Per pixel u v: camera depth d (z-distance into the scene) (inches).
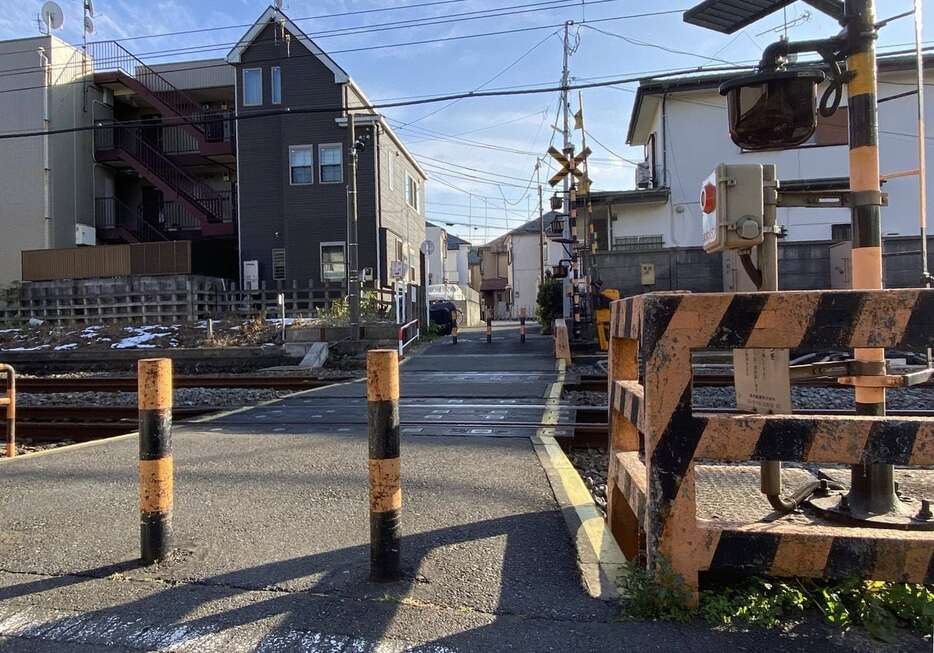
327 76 957.8
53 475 217.6
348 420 330.6
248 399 440.5
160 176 1067.9
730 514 142.0
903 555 106.7
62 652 107.0
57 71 1026.1
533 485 195.3
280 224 972.6
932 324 107.3
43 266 924.6
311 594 124.0
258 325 769.6
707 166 845.2
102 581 132.2
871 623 105.7
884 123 800.3
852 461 107.8
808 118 149.0
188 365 676.7
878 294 107.9
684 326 110.9
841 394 381.1
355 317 707.4
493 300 2527.1
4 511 179.3
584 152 690.8
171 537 145.0
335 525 162.7
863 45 139.3
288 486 198.7
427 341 884.6
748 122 151.7
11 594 127.3
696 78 815.1
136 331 780.6
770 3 158.9
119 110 1123.3
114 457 243.3
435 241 2059.5
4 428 358.3
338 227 956.0
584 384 444.1
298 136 962.1
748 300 110.0
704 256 656.4
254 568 136.5
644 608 111.1
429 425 304.5
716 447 110.7
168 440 144.3
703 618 110.3
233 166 1086.4
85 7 1077.8
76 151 1053.2
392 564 128.5
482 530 156.6
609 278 674.8
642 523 124.4
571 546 145.4
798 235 815.7
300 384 504.4
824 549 108.7
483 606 117.4
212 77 1074.1
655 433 111.8
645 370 112.8
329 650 104.4
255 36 966.4
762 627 107.1
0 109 1018.7
